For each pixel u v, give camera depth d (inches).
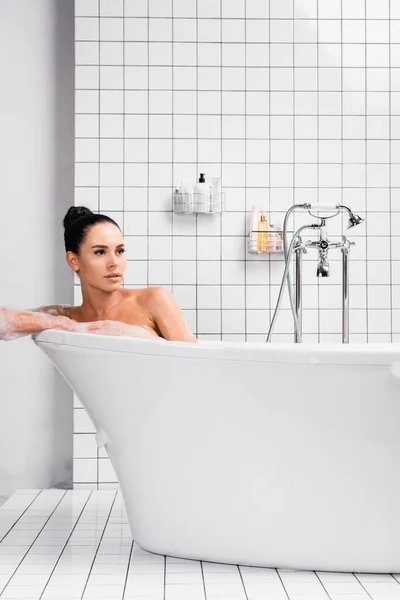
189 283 132.0
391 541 83.2
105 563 88.0
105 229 98.3
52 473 135.5
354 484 82.4
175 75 132.3
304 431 81.9
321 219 121.3
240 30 133.1
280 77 133.3
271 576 83.1
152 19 132.0
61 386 135.9
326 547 83.7
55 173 135.8
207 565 86.8
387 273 134.0
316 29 133.6
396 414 80.4
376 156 134.0
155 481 88.5
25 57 136.0
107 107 131.4
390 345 111.3
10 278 135.3
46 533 102.0
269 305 132.6
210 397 82.9
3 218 135.4
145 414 86.2
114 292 100.0
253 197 132.9
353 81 134.0
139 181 131.6
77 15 131.1
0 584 81.2
